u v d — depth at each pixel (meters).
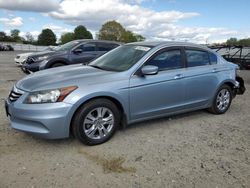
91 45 11.26
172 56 5.39
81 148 4.36
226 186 3.41
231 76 6.34
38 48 61.47
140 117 4.96
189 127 5.43
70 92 4.18
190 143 4.66
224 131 5.27
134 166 3.83
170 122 5.68
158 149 4.39
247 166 3.92
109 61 5.37
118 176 3.57
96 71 4.85
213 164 3.95
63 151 4.24
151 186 3.37
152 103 5.03
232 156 4.21
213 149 4.45
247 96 8.51
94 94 4.31
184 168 3.82
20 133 4.84
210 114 6.34
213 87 6.00
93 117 4.42
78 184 3.38
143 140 4.73
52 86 4.18
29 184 3.35
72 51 10.87
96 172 3.66
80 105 4.25
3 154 4.08
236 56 16.89
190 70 5.56
